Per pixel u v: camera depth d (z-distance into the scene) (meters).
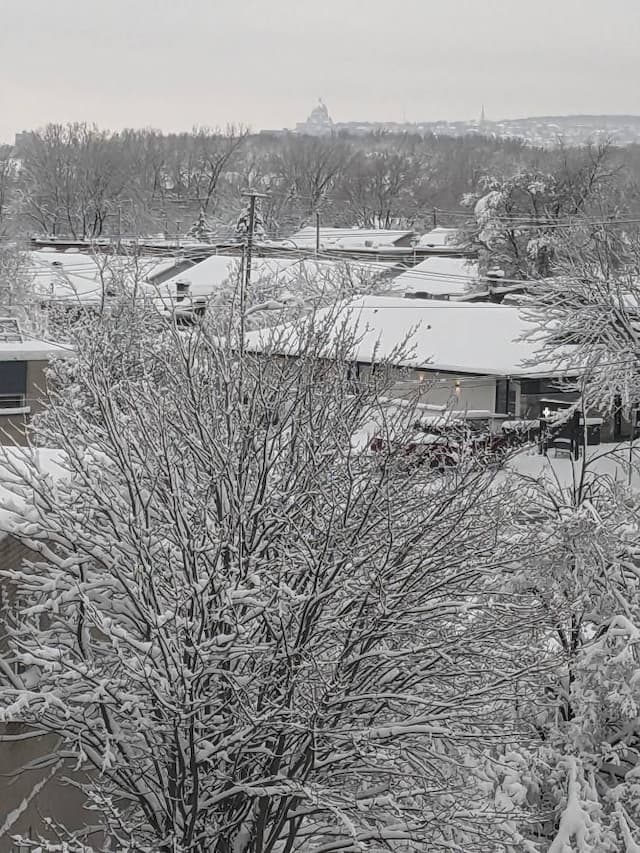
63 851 11.93
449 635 13.94
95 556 13.25
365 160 158.75
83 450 14.61
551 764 17.05
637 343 32.88
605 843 16.06
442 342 46.81
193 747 12.18
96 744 13.29
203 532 12.90
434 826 13.45
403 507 14.92
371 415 16.02
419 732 12.92
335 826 14.66
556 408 44.94
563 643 17.48
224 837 13.57
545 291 35.38
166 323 17.69
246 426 13.95
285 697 12.76
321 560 12.87
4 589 14.06
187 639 12.68
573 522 17.31
